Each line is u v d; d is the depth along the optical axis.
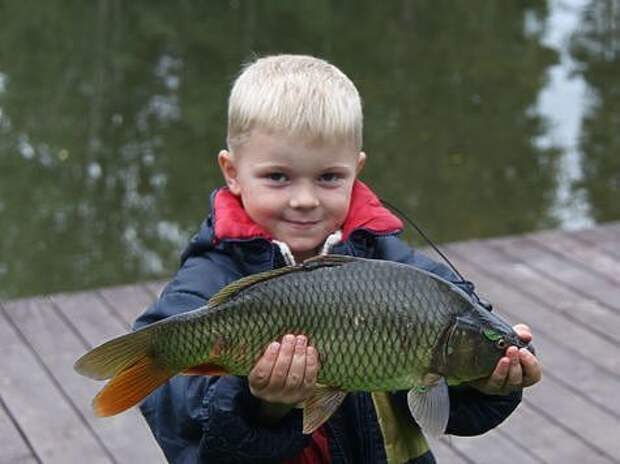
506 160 8.77
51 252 7.37
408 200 8.08
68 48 11.06
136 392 2.04
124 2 12.34
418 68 10.88
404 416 2.36
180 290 2.30
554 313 5.07
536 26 11.99
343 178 2.32
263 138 2.28
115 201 8.09
